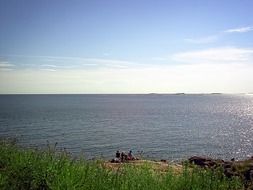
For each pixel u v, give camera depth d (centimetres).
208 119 13025
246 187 958
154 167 1245
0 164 895
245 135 8362
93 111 16525
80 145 5847
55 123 9962
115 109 18788
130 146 6075
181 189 826
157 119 12550
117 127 9481
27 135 6844
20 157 888
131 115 14300
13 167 823
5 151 990
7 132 7238
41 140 6112
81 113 14800
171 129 9356
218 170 977
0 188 725
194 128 9781
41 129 8162
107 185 773
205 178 880
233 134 8562
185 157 5159
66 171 771
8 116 12106
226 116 14750
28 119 10969
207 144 6800
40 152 994
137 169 998
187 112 17050
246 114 16038
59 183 718
